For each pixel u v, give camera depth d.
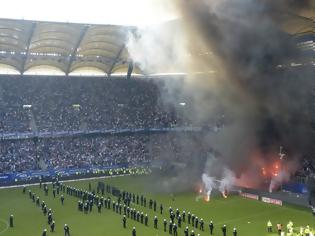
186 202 52.12
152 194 56.78
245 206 50.00
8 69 79.00
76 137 78.75
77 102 85.00
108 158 75.12
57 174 68.00
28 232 39.84
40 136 75.38
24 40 65.06
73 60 77.56
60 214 46.22
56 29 62.22
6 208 49.72
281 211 47.50
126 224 42.09
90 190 57.78
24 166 68.44
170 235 38.28
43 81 85.69
